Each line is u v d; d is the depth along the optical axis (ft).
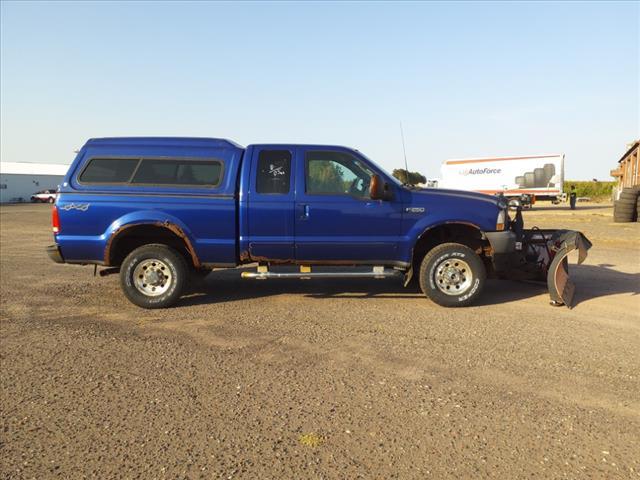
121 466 9.00
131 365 14.11
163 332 17.38
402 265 21.11
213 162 20.98
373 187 19.53
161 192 20.62
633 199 65.21
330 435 10.07
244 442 9.82
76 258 20.79
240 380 12.95
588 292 23.52
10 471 8.86
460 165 118.01
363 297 22.90
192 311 20.43
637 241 44.57
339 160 21.07
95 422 10.70
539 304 21.24
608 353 14.89
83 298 22.98
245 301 22.18
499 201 21.20
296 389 12.35
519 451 9.41
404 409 11.20
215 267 21.39
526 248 23.03
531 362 14.15
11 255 38.58
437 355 14.79
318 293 23.84
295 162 20.90
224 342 16.19
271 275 20.83
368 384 12.64
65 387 12.56
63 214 20.44
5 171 246.27
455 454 9.32
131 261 20.70
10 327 18.03
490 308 20.58
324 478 8.57
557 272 20.74
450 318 19.01
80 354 15.06
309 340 16.33
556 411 11.08
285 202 20.58
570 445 9.62
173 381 12.91
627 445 9.62
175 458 9.25
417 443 9.73
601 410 11.13
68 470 8.89
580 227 58.90
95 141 21.29
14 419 10.86
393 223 20.76
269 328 17.80
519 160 109.81
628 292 23.49
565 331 17.16
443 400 11.66
